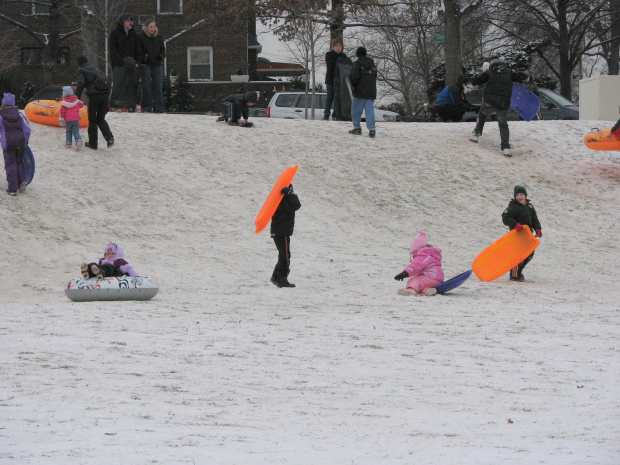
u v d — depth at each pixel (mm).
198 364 13898
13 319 18797
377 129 50625
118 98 47719
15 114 35125
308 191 41500
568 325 19375
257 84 85500
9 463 7727
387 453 8523
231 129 47375
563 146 50156
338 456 8359
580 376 13352
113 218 35531
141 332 17156
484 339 17188
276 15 74000
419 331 18188
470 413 10750
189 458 8133
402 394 11938
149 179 39812
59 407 10453
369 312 21344
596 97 57312
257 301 23312
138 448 8508
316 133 48406
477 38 96625
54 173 38375
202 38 86938
